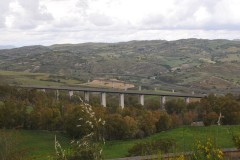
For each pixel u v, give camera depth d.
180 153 14.02
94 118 12.54
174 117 120.31
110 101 188.88
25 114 111.44
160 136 96.81
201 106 127.25
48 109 113.94
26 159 16.92
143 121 110.12
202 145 13.91
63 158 12.44
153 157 14.54
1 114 107.50
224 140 61.22
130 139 103.50
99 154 12.44
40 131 109.00
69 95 186.62
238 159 19.80
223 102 119.94
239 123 115.38
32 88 186.88
